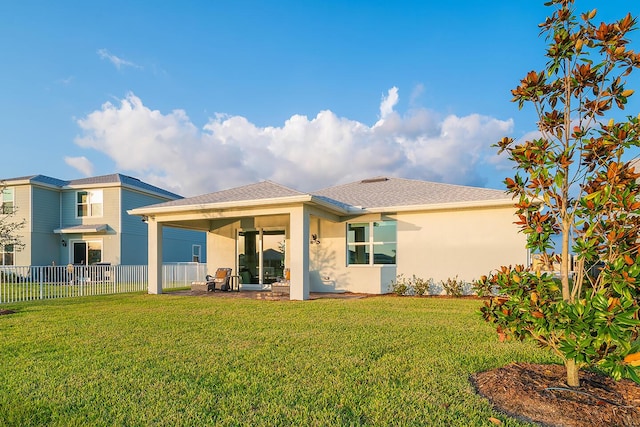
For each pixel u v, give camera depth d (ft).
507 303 12.76
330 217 48.91
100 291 50.67
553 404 11.80
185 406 12.27
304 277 41.16
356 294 48.49
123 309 34.06
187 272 63.77
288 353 18.49
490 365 16.55
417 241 48.14
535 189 13.42
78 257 81.05
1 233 46.83
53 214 80.74
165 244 86.38
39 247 77.41
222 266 58.03
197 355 18.20
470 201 44.24
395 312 31.42
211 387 14.01
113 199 78.64
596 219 12.14
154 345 20.20
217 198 46.98
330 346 19.80
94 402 12.63
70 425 11.05
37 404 12.44
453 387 13.84
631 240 11.45
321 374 15.33
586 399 12.22
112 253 77.97
